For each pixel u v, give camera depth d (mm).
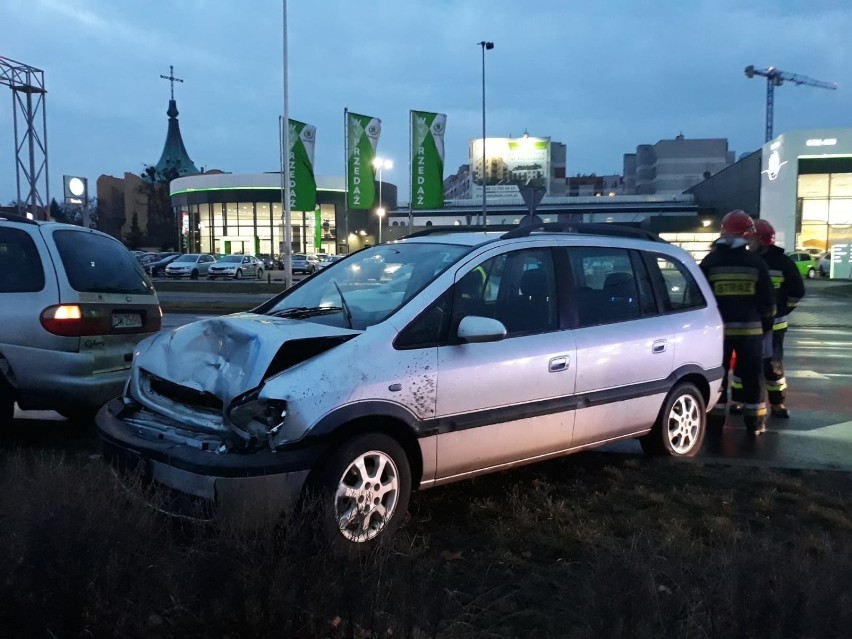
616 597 2471
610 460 5543
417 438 3914
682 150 111000
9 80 31312
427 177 30000
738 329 6406
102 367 5836
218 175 70062
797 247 45312
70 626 2393
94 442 5848
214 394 3652
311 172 28359
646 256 5516
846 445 6320
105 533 2539
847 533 4102
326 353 3707
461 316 4184
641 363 5148
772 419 7383
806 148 44219
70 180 19828
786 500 4688
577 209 69312
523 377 4359
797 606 2383
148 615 2471
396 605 2533
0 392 5609
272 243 68438
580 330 4781
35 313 5570
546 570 3576
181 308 22047
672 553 3344
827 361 11766
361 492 3682
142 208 93750
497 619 3047
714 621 2393
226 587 2520
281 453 3430
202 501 3373
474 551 3805
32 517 2586
